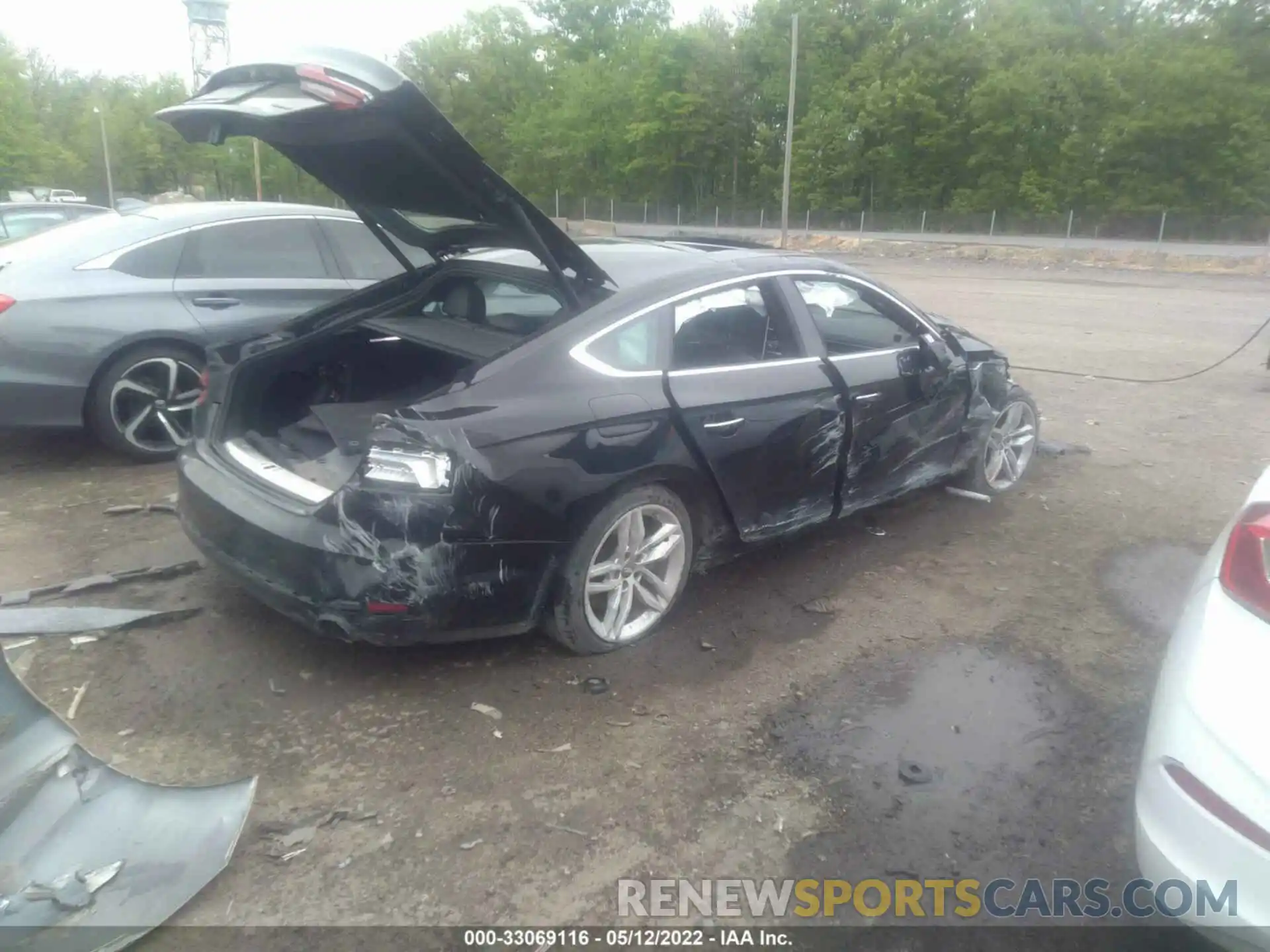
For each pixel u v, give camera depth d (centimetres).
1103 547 512
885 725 347
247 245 625
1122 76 4212
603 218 5853
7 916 247
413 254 697
